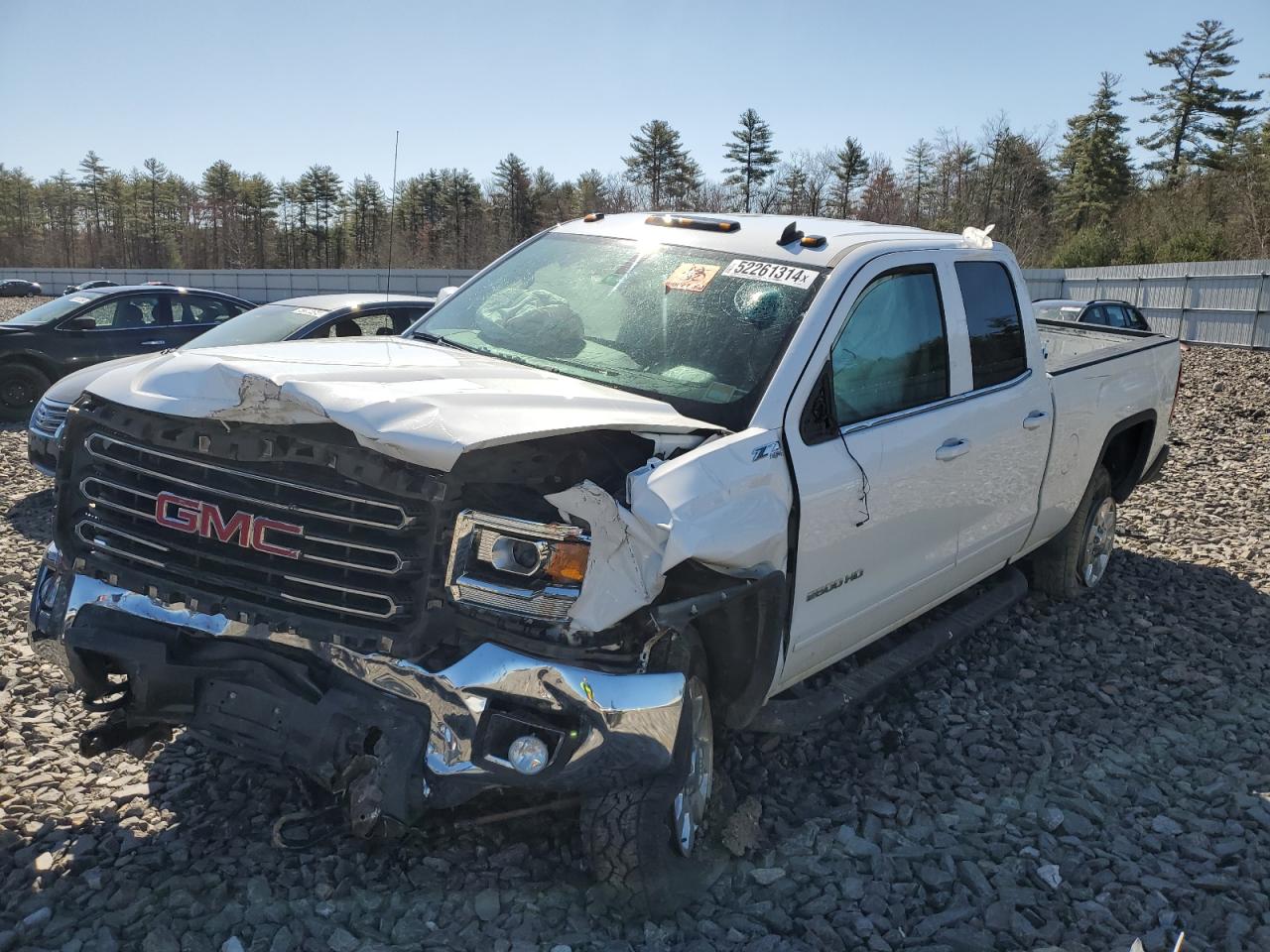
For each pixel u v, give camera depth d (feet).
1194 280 90.79
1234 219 143.54
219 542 9.50
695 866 10.39
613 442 9.87
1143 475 21.30
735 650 10.55
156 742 11.22
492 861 10.49
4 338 37.86
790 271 12.64
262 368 9.42
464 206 301.84
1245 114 235.20
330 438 9.10
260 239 350.02
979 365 14.70
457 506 9.02
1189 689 16.28
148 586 9.75
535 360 12.39
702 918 9.98
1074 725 15.02
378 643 8.98
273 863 10.31
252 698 9.59
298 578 9.16
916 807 12.44
